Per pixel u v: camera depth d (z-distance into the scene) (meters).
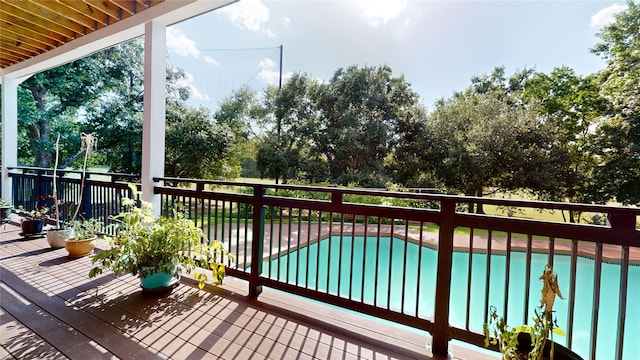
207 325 2.11
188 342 1.89
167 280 2.58
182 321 2.15
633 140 7.71
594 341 1.52
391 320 2.04
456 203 1.83
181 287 2.76
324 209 2.32
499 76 10.65
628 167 7.67
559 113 8.99
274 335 2.01
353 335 2.04
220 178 10.53
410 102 10.97
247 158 11.38
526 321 1.67
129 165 10.64
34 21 3.86
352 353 1.84
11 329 1.98
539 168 8.43
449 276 1.84
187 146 9.69
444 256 1.86
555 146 8.39
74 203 4.67
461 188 9.49
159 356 1.74
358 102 10.80
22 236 4.31
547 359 1.30
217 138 10.04
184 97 11.33
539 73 9.88
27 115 9.34
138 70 10.94
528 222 1.65
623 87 8.05
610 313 3.76
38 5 3.50
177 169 10.07
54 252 3.65
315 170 10.79
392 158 10.63
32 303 2.36
